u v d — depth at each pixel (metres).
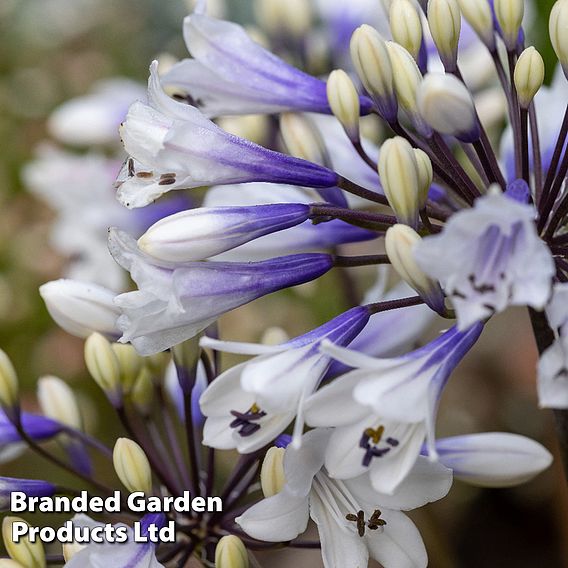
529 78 0.36
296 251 0.40
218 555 0.37
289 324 0.63
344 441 0.33
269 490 0.37
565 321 0.31
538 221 0.36
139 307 0.34
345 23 0.54
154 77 0.35
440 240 0.30
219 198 0.42
